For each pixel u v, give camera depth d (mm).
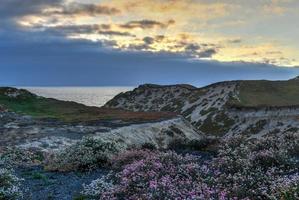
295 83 157125
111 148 29500
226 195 15016
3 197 18719
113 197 17188
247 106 111000
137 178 18609
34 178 24578
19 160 34281
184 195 15484
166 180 17438
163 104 145500
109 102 165750
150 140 58844
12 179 21469
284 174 18875
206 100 133000
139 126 62469
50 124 62781
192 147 32969
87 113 81188
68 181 23266
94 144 29172
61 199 19125
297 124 94000
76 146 29172
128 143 54094
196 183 16969
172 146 34219
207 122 115562
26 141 47656
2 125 60750
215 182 17078
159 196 15586
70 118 72062
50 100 98000
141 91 161375
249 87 141500
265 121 101375
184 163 22016
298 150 24625
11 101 90938
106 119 70188
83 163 26625
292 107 101750
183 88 149875
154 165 20438
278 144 26625
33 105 89875
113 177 21531
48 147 44500
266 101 129625
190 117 125125
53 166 27578
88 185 20391
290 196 13492
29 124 62375
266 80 153250
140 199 15594
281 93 143125
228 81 143750
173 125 67375
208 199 14672
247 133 100125
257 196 14945
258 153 21703
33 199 19375
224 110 117500
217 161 21844
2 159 32875
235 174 18078
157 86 160750
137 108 150875
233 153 23766
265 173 18609
